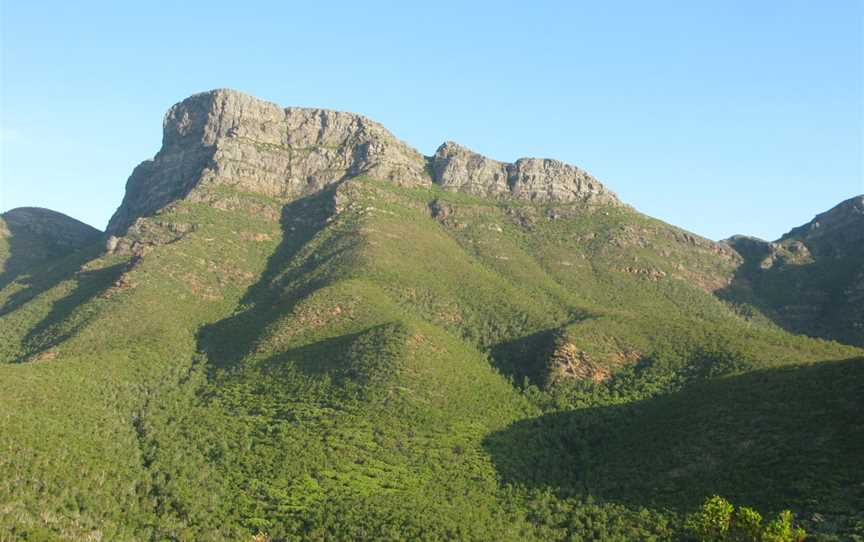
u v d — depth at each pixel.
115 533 109.31
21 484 111.25
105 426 142.12
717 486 112.25
